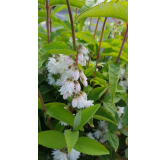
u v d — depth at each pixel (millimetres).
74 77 234
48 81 375
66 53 260
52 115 268
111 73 284
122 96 393
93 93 331
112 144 346
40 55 271
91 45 345
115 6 243
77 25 474
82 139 252
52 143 241
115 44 377
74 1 338
